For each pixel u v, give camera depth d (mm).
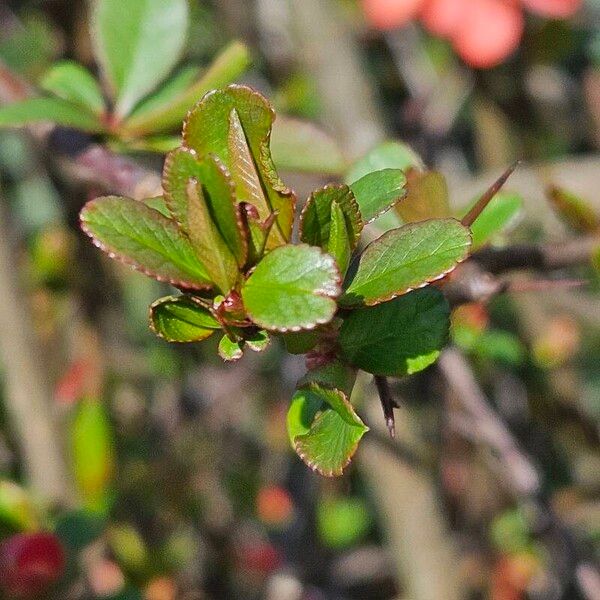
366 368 350
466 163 1022
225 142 344
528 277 533
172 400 970
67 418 765
